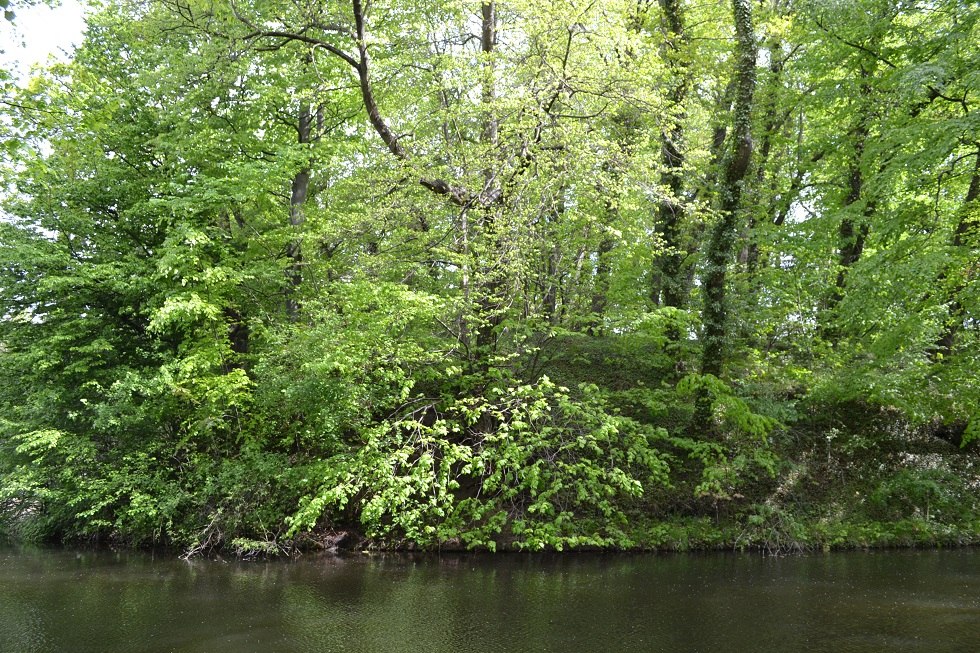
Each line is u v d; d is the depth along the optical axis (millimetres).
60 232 17031
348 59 14047
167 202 14500
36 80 10234
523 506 13688
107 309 17281
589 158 13156
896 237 14117
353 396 13141
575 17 12320
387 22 16734
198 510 13953
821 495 14500
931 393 14539
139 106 17531
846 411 16344
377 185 14383
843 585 10094
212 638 7867
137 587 10539
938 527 13586
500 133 13789
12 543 15906
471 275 14078
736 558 12336
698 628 7984
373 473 12945
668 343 16266
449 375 14281
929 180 13867
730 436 14914
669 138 14445
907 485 14406
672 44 15500
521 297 13977
